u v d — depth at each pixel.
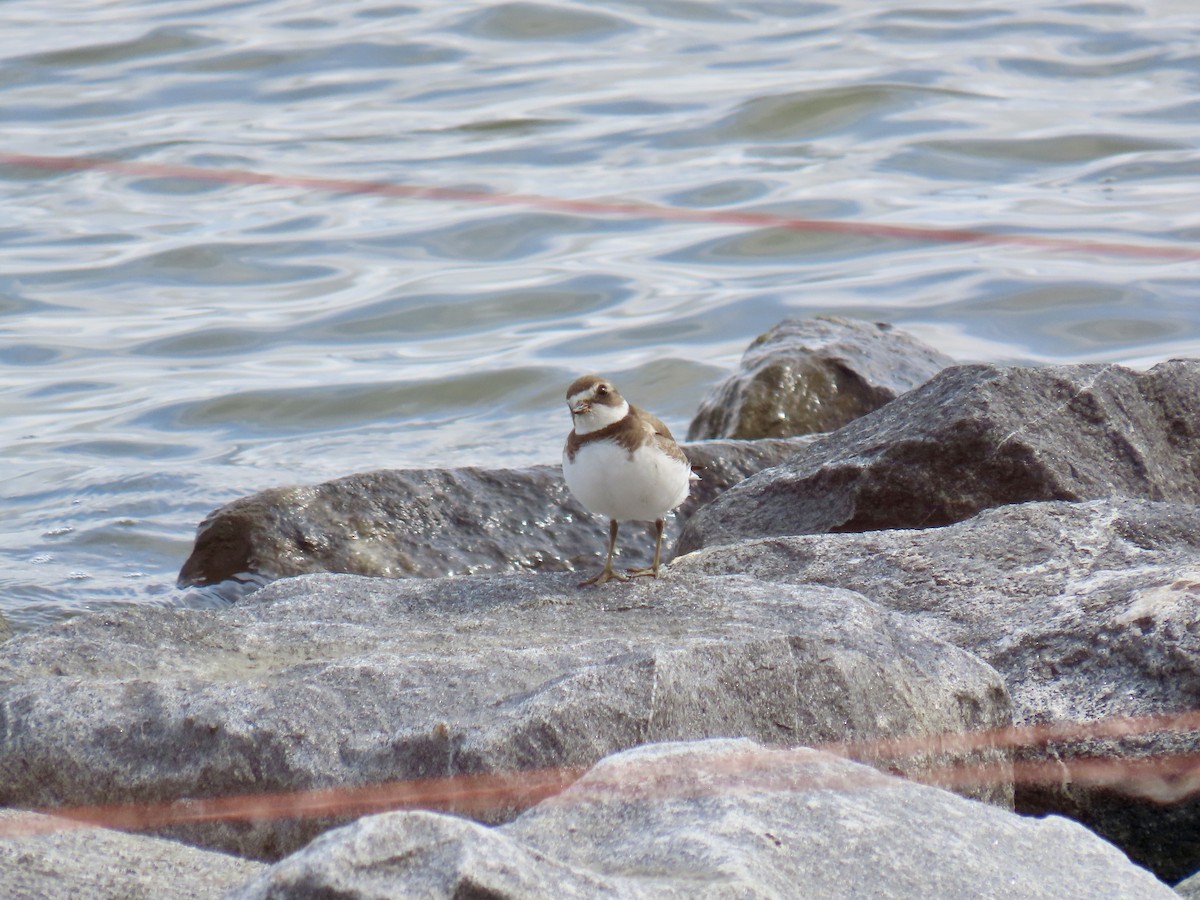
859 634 7.74
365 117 28.86
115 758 6.82
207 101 30.02
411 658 7.20
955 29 33.41
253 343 20.84
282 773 6.66
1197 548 9.45
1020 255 22.00
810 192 24.31
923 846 5.34
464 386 19.31
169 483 16.45
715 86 29.86
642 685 6.72
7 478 16.78
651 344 20.27
